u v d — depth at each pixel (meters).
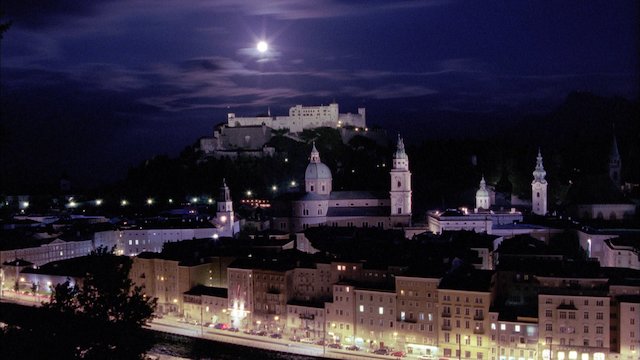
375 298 198.38
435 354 188.25
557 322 173.12
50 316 69.69
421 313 191.25
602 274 184.25
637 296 169.50
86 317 72.56
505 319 178.12
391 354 189.12
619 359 168.25
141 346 75.94
